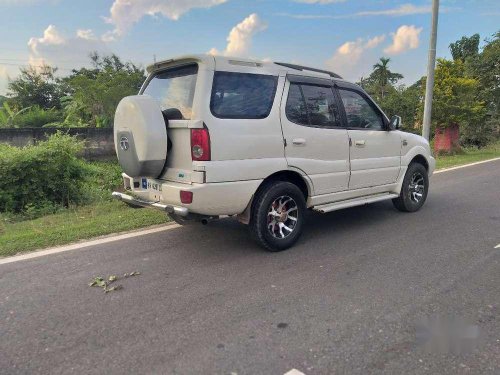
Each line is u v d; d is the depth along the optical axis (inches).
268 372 100.3
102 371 101.3
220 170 161.6
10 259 177.6
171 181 171.2
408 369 101.4
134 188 189.0
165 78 182.5
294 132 185.0
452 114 616.7
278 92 180.5
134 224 224.7
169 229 220.1
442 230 219.6
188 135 160.7
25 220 280.8
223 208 166.9
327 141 199.5
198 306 134.4
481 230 218.8
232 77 167.5
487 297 139.7
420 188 264.4
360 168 219.1
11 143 544.7
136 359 106.0
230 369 101.7
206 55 161.8
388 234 213.0
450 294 142.2
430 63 477.1
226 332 118.6
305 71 195.2
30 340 115.3
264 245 182.2
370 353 108.0
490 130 871.7
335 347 110.7
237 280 155.2
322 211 203.2
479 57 852.0
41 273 162.2
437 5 462.0
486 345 111.3
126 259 177.2
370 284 150.9
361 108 222.1
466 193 319.0
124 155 177.5
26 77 1854.1
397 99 1316.4
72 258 178.4
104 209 269.3
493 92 824.3
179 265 170.6
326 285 150.3
